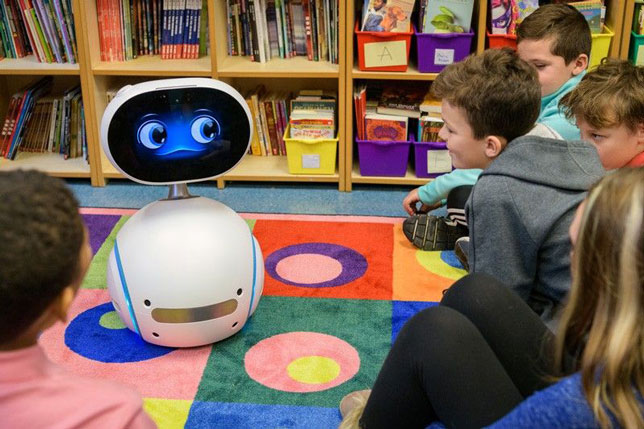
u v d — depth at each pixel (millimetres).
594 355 854
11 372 846
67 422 858
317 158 2838
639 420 811
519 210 1438
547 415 827
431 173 2830
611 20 2682
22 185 851
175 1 2834
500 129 1585
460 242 2158
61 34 2811
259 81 3113
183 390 1775
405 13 2646
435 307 1210
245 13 2834
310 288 2189
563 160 1470
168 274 1815
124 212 2682
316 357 1892
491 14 2652
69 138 2988
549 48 2139
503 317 1257
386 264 2320
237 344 1939
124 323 2021
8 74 2875
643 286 835
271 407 1720
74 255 871
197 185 2906
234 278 1858
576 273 906
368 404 1284
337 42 2805
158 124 1788
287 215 2648
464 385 1131
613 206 858
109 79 2932
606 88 1757
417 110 2771
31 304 842
